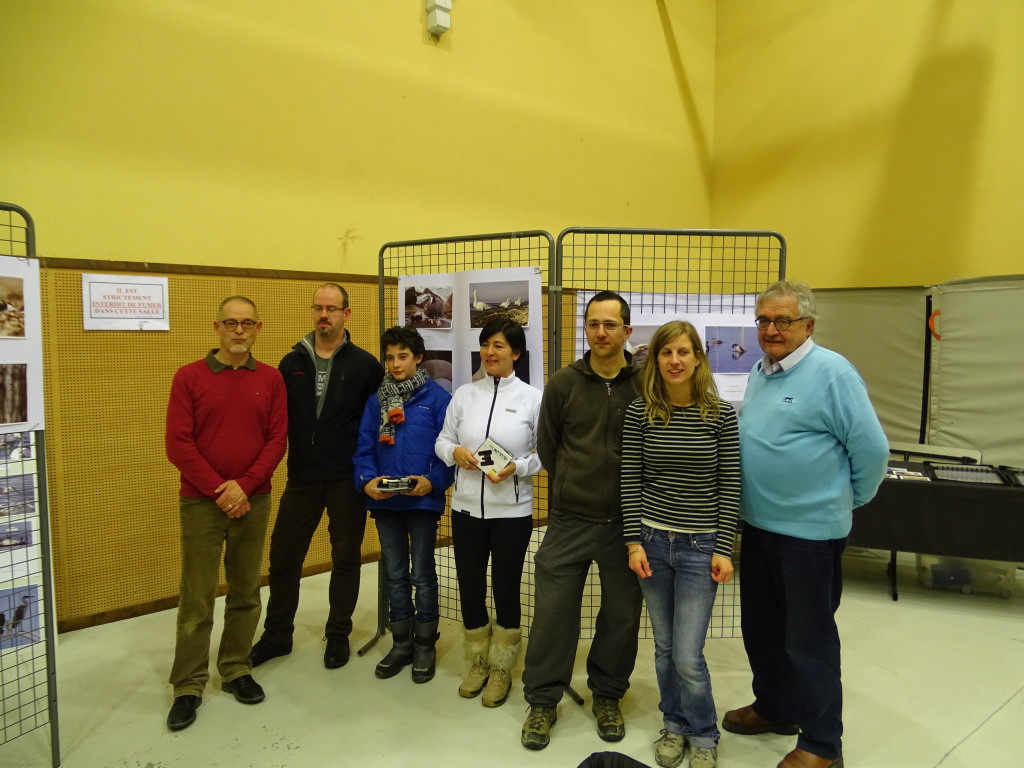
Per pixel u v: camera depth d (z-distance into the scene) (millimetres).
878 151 4715
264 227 3516
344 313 2564
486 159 4453
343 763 2004
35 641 1965
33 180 2834
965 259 4277
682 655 1894
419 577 2463
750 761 2029
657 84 5473
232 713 2264
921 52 4445
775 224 5434
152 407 3141
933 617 3152
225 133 3359
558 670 2131
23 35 2781
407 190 4070
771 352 1869
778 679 2080
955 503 3207
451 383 2697
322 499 2600
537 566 2119
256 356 3434
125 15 3033
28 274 1871
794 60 5238
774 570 1916
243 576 2334
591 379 2057
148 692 2410
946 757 2072
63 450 2904
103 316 2969
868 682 2531
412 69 4055
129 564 3113
